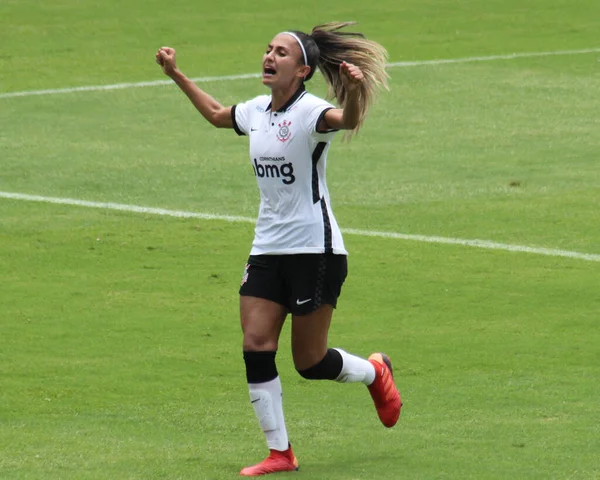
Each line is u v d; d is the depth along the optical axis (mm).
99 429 21500
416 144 49188
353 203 40531
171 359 25781
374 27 74562
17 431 21297
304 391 23875
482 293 30719
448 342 26891
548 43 70562
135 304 29812
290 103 19109
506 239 36156
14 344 26656
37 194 41719
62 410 22609
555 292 30781
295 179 19016
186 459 19719
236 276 32344
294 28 74312
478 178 43906
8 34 70812
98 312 29109
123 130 51781
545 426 21500
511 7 80062
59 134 51000
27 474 18797
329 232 19188
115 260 33812
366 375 20266
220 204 40562
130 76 62219
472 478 18562
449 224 37906
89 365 25344
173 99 57531
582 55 67125
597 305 29672
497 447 20266
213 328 28016
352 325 28141
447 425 21594
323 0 81562
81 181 43594
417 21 76250
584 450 20078
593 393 23516
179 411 22594
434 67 64188
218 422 21953
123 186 42938
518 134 50938
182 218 38656
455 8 79875
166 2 80250
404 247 35281
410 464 19312
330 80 20109
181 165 45969
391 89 59125
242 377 24719
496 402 23000
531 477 18625
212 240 36094
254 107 19906
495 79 61562
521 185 42844
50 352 26188
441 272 32688
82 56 66375
